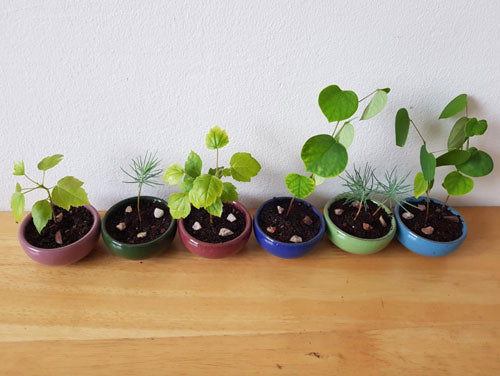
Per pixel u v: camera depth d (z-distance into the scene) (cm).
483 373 70
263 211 90
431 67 76
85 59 69
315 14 67
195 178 76
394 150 89
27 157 84
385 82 77
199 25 67
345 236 83
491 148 91
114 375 66
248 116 81
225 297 79
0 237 88
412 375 69
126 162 87
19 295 77
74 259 78
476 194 103
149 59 70
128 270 84
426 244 83
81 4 63
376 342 73
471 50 74
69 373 66
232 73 74
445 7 68
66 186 74
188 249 86
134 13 65
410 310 79
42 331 71
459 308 80
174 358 69
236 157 78
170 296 79
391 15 69
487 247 94
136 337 71
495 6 68
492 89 80
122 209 88
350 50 72
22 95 73
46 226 82
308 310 78
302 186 76
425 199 95
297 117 81
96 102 76
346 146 72
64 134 80
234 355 70
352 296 81
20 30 65
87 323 73
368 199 93
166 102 77
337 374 68
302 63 73
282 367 69
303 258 89
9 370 65
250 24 68
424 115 83
